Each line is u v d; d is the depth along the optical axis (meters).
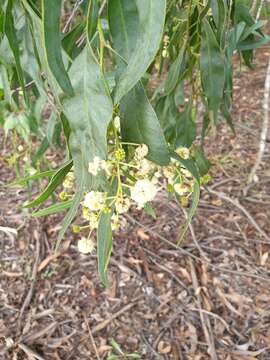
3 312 0.36
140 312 0.36
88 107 0.11
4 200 0.45
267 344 0.33
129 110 0.12
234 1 0.19
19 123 0.25
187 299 0.36
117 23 0.12
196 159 0.20
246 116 0.55
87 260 0.39
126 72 0.11
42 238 0.41
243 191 0.45
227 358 0.33
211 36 0.18
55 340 0.34
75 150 0.11
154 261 0.39
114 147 0.12
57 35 0.10
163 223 0.42
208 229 0.42
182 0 0.19
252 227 0.42
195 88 0.21
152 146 0.12
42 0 0.10
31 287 0.38
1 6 0.15
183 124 0.21
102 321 0.35
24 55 0.14
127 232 0.41
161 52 0.20
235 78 0.62
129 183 0.12
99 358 0.33
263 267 0.39
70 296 0.37
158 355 0.33
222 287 0.37
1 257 0.40
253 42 0.23
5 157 0.47
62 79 0.11
